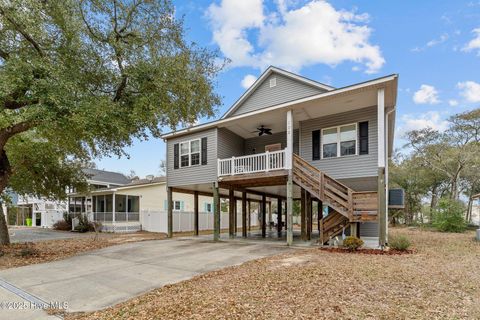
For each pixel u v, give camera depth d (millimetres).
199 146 14273
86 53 8945
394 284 5242
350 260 7449
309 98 10273
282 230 21375
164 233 19875
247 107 14750
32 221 29750
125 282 6129
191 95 10227
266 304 4332
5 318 4332
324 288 5039
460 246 10648
